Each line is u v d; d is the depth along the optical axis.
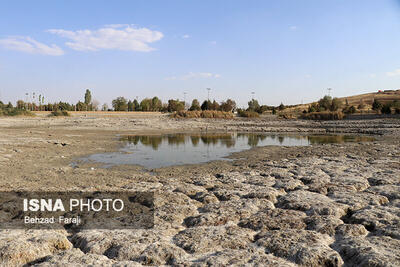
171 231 6.84
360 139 27.95
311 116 56.12
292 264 5.32
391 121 43.56
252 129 38.12
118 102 103.94
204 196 9.14
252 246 6.05
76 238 6.52
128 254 5.71
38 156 16.81
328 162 14.65
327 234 6.54
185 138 28.44
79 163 15.48
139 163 15.78
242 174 12.29
